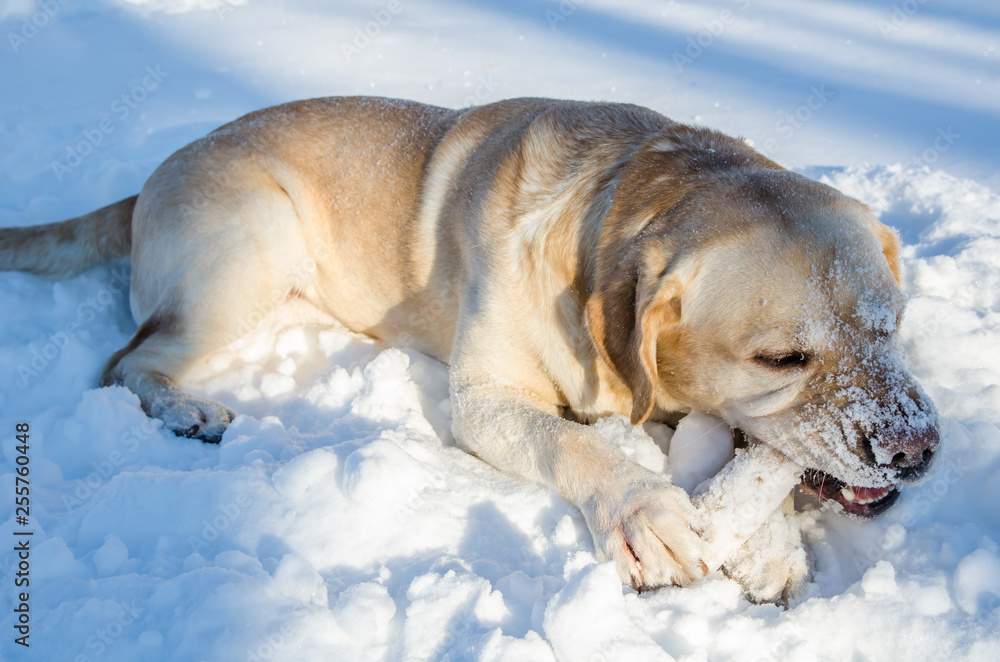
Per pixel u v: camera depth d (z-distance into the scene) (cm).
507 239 167
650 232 156
